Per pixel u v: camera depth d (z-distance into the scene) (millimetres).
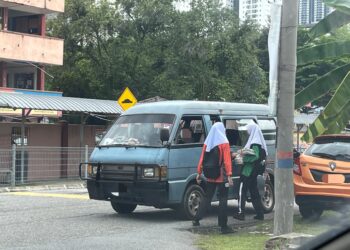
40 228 8836
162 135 9805
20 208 11312
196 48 30062
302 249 3385
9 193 15320
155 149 9789
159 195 9562
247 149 9914
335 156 9602
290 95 7582
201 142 10383
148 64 32219
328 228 3275
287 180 7586
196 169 10102
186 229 9023
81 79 34938
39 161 18859
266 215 11141
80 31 33375
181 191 9805
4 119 25984
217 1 31062
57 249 7227
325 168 9531
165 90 30125
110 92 33281
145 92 32562
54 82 36406
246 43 31578
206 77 30531
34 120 28484
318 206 9531
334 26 10969
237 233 8812
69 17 34500
